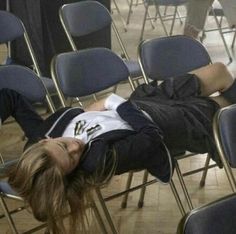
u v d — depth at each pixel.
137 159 1.83
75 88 2.36
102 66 2.44
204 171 2.54
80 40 3.63
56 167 1.62
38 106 3.04
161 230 2.27
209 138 2.05
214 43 4.66
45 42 3.42
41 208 1.60
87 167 1.75
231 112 1.71
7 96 2.08
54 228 1.61
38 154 1.61
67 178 1.69
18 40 3.44
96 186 1.77
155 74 2.47
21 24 2.88
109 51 2.47
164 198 2.50
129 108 1.98
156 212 2.40
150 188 2.58
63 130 1.97
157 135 1.87
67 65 2.34
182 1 4.48
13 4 3.41
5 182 1.86
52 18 3.39
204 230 1.23
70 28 3.03
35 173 1.59
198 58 2.54
